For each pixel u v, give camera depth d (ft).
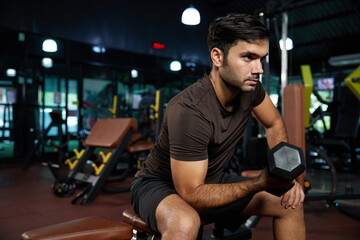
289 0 9.18
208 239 4.84
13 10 20.56
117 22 25.26
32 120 21.58
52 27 22.07
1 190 12.21
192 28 29.71
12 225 7.87
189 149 3.10
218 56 3.14
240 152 13.53
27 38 21.06
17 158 20.67
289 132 6.05
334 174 8.38
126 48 25.77
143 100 17.74
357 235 6.84
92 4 23.98
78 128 23.48
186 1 29.37
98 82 25.99
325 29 31.94
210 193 2.96
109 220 3.59
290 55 10.20
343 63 13.25
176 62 27.02
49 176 15.58
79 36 23.30
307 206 9.36
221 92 3.27
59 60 22.48
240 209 3.84
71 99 23.43
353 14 28.50
